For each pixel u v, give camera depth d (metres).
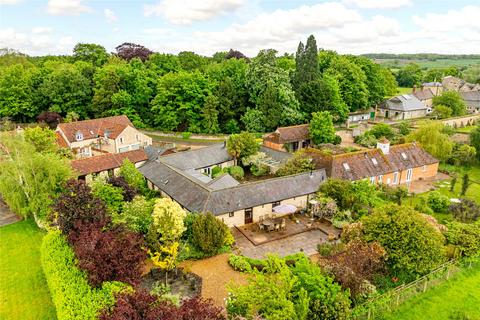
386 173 52.06
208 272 31.17
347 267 25.98
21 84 86.19
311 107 85.00
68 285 24.03
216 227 33.38
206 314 17.47
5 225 39.81
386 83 124.81
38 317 25.88
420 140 62.53
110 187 37.16
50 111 84.44
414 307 27.44
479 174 60.31
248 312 23.17
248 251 35.12
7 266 32.09
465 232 33.41
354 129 85.19
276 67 84.12
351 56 109.81
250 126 81.31
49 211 35.75
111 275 24.09
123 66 89.38
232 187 40.75
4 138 40.09
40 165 38.97
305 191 44.12
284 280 21.72
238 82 88.44
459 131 81.75
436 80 168.50
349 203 41.31
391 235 29.22
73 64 101.62
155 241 30.95
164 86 83.50
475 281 30.94
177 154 56.03
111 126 72.69
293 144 74.69
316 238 37.81
